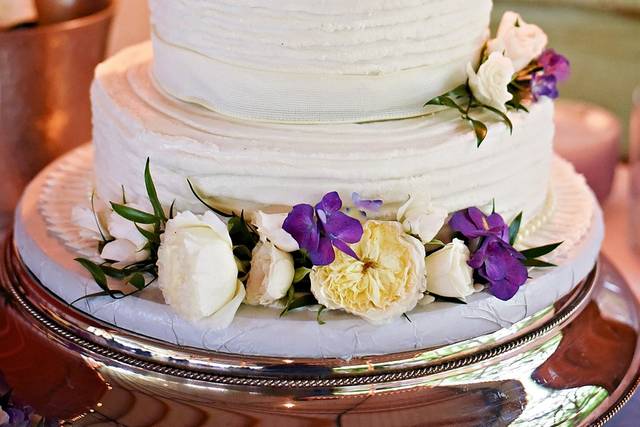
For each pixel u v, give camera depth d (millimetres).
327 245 730
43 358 790
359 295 740
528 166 834
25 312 823
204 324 737
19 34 987
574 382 786
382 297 738
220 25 772
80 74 1060
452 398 750
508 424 747
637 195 1143
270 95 780
